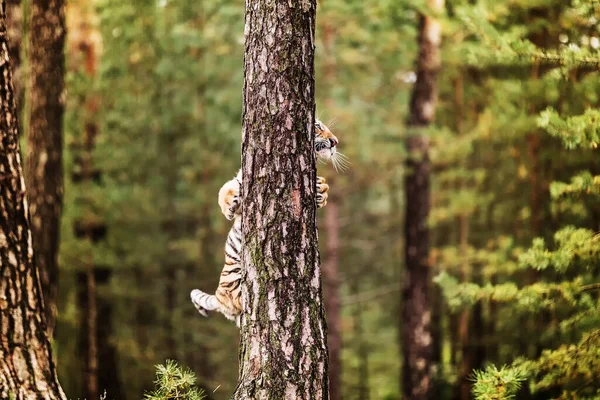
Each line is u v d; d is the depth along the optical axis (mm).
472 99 15977
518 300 8906
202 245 20703
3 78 5309
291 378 4824
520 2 11383
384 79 18359
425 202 15258
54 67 9836
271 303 4875
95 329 16547
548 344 13672
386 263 27922
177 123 18500
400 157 18734
